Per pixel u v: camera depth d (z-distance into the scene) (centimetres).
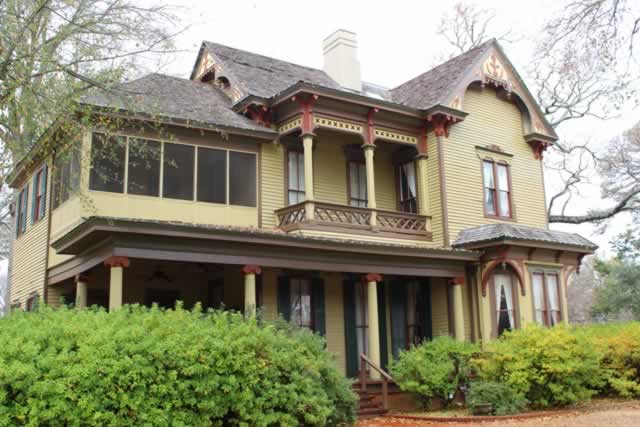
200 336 891
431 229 1925
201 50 2123
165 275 1736
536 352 1444
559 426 1199
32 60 1217
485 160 2083
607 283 3731
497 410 1378
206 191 1638
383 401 1498
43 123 1271
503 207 2106
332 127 1761
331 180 1930
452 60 2244
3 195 3178
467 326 1877
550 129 2297
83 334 824
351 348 1814
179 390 834
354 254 1609
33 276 1870
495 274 1905
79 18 1266
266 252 1450
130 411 791
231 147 1709
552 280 1997
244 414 885
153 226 1261
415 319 1953
